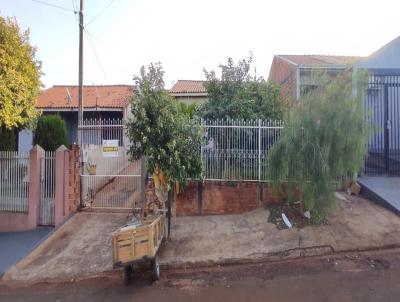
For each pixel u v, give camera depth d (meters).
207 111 10.50
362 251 6.57
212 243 7.27
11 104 10.62
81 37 12.91
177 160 6.98
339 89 7.06
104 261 6.99
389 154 10.29
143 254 5.71
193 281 5.92
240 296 5.28
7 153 10.01
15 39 11.07
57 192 9.55
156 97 7.12
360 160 7.16
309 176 7.02
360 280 5.48
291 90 13.52
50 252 7.64
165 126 6.98
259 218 8.23
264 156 9.03
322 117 7.04
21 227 9.66
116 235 5.73
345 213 8.04
